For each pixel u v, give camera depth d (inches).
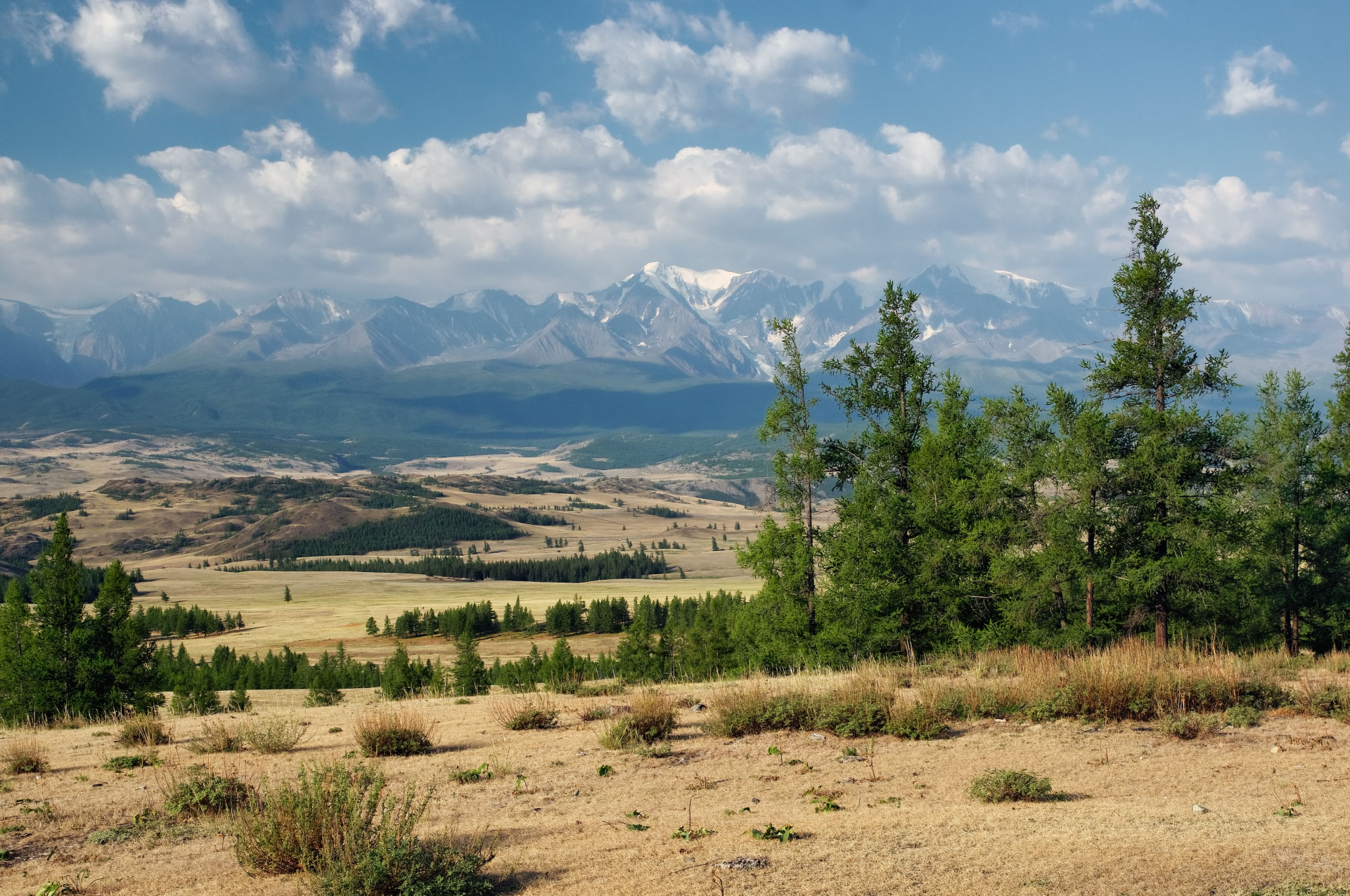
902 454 1487.5
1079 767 500.1
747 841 368.5
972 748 561.3
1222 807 400.2
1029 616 1257.4
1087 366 1244.5
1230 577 1139.9
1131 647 805.2
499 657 4785.9
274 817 366.0
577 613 5762.8
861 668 920.3
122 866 373.4
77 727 877.2
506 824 421.7
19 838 420.5
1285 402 1403.8
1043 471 1285.7
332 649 5418.3
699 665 2347.4
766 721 644.1
